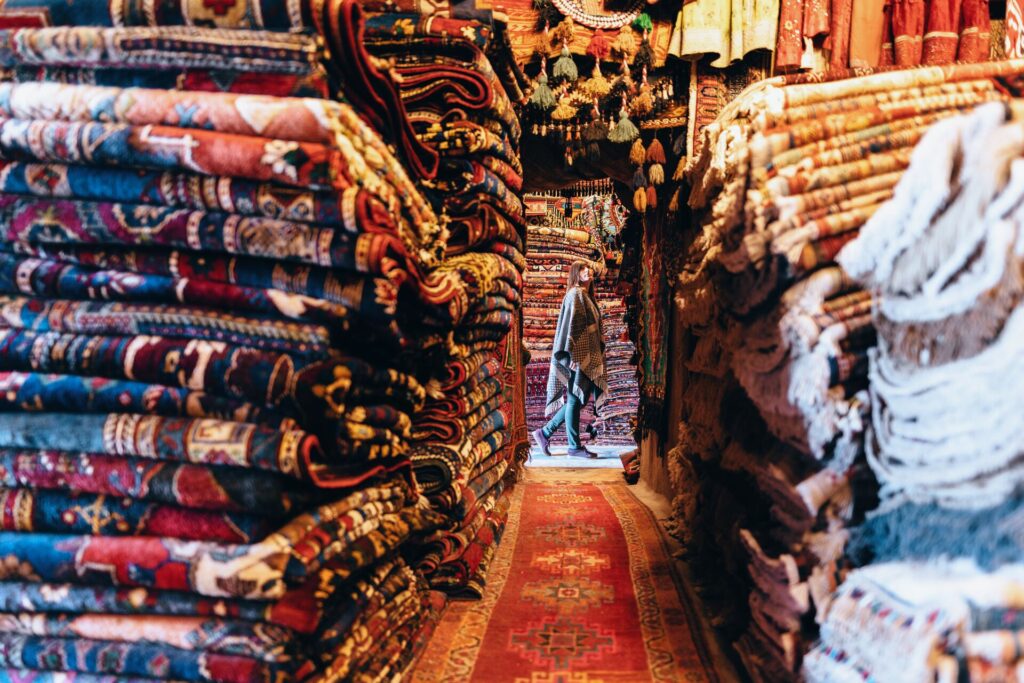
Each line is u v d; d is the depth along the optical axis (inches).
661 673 80.0
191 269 54.2
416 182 82.4
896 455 51.4
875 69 81.7
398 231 61.6
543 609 101.0
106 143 51.2
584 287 277.3
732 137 82.4
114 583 51.5
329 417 52.5
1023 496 44.9
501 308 118.6
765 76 148.6
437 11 103.6
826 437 55.7
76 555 51.4
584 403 275.9
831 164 63.9
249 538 50.8
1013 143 42.2
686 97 155.3
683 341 144.6
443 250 85.7
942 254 45.1
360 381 58.7
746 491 83.3
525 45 149.0
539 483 215.8
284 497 50.9
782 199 59.8
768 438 73.2
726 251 75.6
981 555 47.5
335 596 58.9
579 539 141.8
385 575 69.5
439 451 99.7
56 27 54.5
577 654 85.3
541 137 172.6
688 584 111.0
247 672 50.3
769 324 62.7
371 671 65.5
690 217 148.6
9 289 55.9
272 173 50.8
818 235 58.2
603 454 292.2
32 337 53.7
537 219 347.9
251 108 51.1
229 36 53.0
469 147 96.7
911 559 53.2
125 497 52.6
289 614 50.8
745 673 78.5
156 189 52.4
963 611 42.1
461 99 97.0
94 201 53.8
